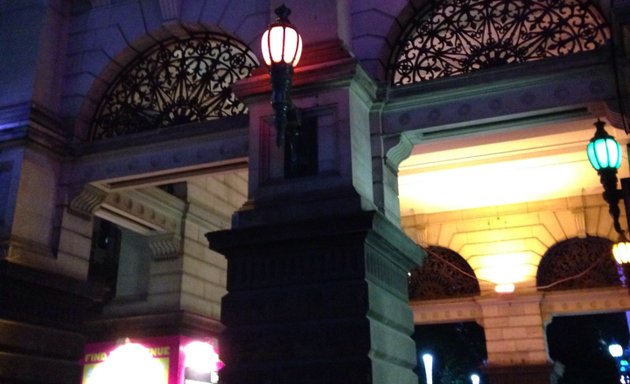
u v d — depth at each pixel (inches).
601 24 312.0
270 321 277.9
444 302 598.2
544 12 325.4
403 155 337.4
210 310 527.5
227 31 376.8
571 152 429.7
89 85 408.8
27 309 358.6
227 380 274.8
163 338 486.6
